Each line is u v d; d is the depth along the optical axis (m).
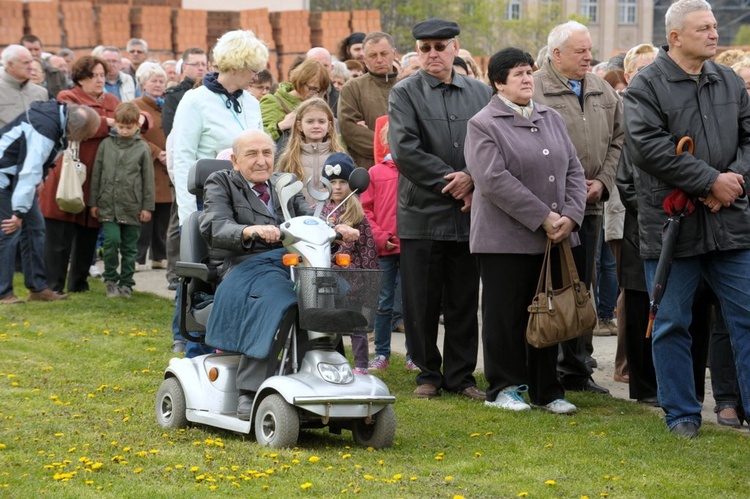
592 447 10.77
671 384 11.48
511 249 12.19
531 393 12.71
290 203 11.16
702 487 9.54
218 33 46.38
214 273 10.88
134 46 28.41
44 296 19.08
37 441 10.48
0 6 42.09
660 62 11.40
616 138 13.56
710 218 11.09
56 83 25.84
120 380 13.54
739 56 14.91
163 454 10.02
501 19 87.75
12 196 17.84
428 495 8.98
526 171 12.08
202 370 11.02
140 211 19.75
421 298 13.06
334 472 9.53
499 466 9.98
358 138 16.05
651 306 11.32
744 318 11.21
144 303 19.11
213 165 11.46
